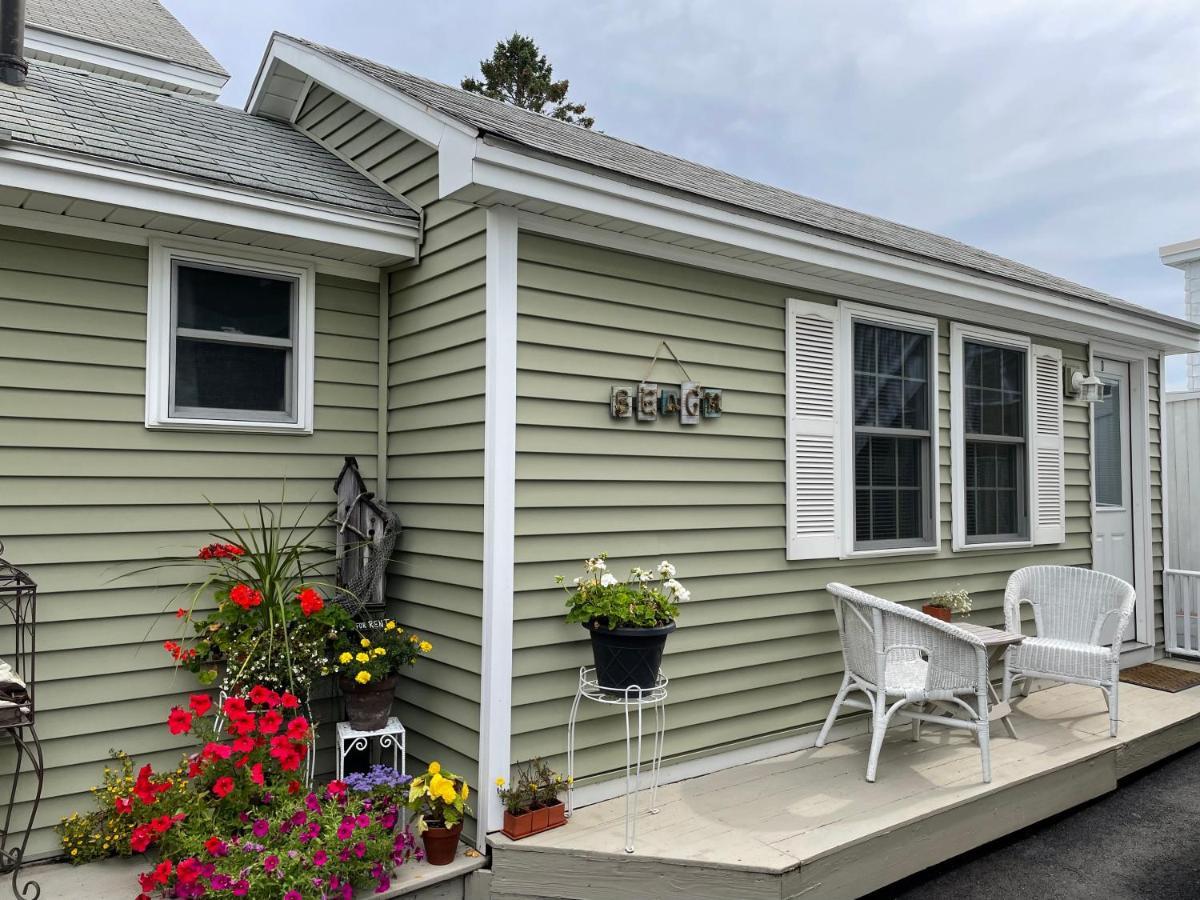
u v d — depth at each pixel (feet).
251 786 9.84
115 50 21.53
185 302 11.37
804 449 14.03
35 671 10.12
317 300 12.46
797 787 11.92
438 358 11.69
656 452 12.16
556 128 16.47
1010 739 14.29
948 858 11.21
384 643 11.22
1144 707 16.34
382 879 9.26
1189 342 21.01
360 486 12.28
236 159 11.90
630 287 11.93
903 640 12.34
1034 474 18.24
